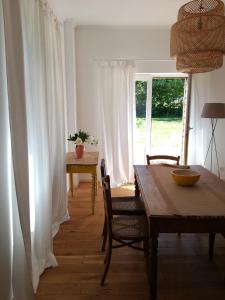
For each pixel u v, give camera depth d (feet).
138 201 7.86
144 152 14.56
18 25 4.86
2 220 4.86
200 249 7.73
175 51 6.40
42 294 5.87
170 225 4.94
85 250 7.66
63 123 9.36
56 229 8.75
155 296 5.28
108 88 13.14
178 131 14.44
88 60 13.29
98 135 13.75
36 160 6.41
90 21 12.01
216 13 6.05
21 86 4.99
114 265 6.92
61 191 9.29
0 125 4.73
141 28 12.93
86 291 5.97
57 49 8.97
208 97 13.26
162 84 13.94
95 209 10.64
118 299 5.73
